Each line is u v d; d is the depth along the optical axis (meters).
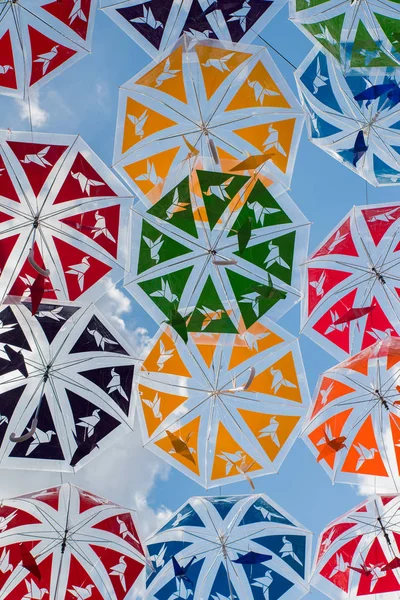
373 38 8.16
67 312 8.68
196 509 9.32
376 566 9.42
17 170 8.17
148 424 9.08
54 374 8.95
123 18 7.95
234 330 8.74
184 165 8.38
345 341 9.21
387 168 8.80
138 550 9.08
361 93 7.77
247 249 8.73
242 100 8.44
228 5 7.99
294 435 9.27
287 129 8.49
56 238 8.48
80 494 8.94
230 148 8.61
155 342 8.81
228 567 9.55
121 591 9.23
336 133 8.70
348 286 9.23
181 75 8.20
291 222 8.66
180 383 9.11
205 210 8.53
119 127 8.29
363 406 9.42
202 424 9.28
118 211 8.48
